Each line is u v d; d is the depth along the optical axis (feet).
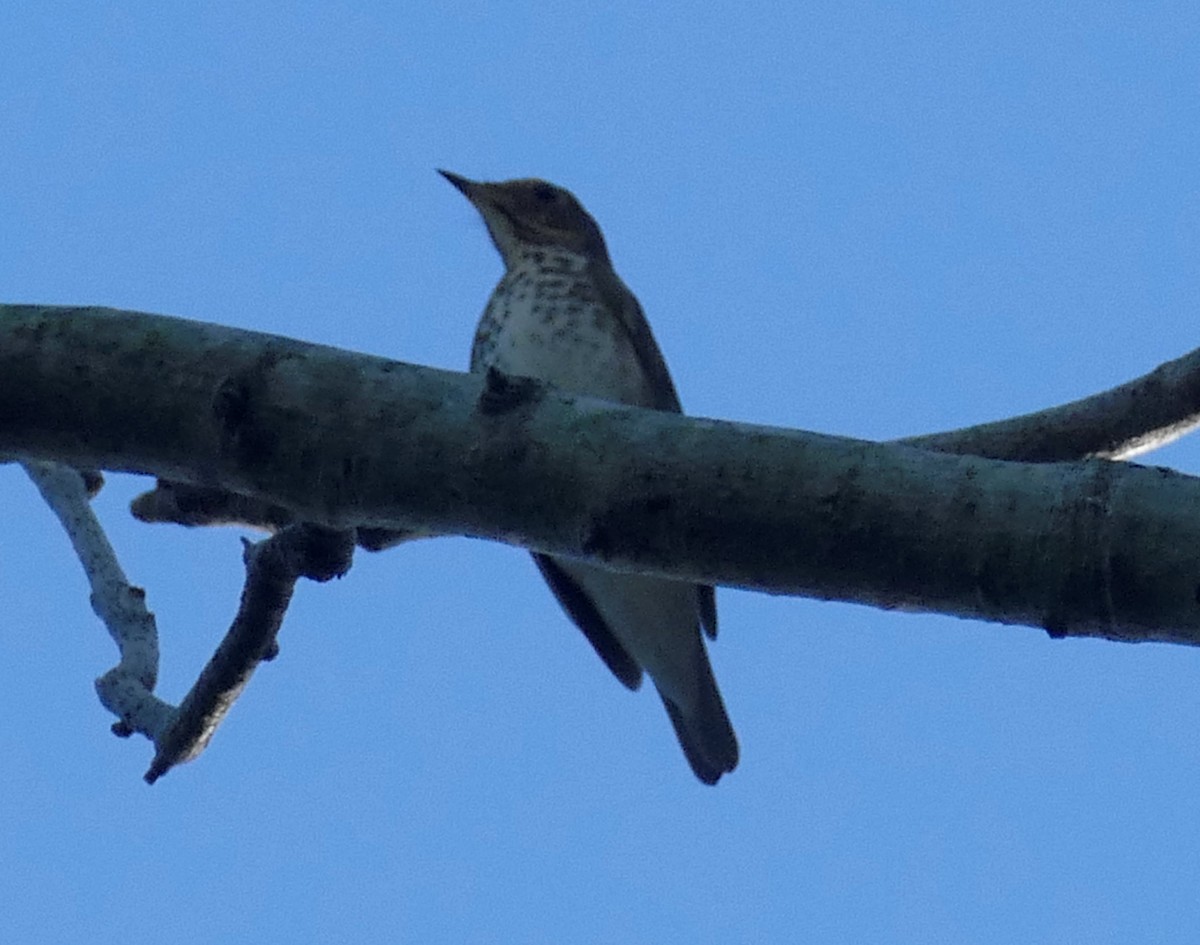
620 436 17.57
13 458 19.85
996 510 16.61
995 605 16.66
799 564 17.08
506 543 18.29
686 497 17.24
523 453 17.61
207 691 30.37
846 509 16.89
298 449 17.99
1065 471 16.71
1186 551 15.98
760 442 17.38
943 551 16.69
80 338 18.47
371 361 18.37
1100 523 16.25
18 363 18.38
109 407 18.25
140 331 18.51
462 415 17.87
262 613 28.78
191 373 18.22
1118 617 16.31
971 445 30.32
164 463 18.42
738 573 17.35
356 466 17.93
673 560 17.42
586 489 17.48
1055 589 16.38
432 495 17.84
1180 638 16.31
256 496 18.48
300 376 18.15
